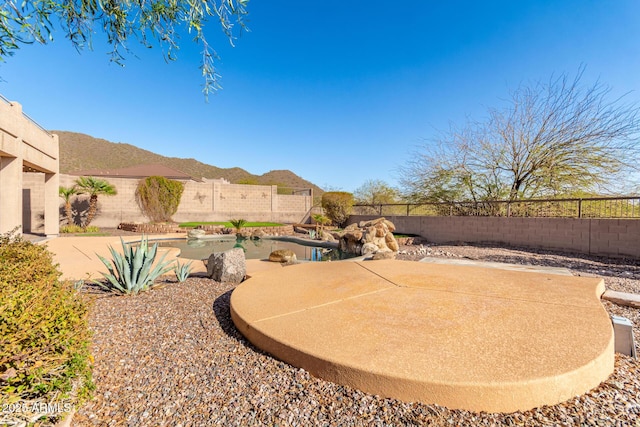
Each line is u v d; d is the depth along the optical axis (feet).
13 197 27.22
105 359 7.41
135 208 56.75
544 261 22.54
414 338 7.15
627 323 7.59
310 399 5.65
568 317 8.45
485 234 34.12
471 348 6.57
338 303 9.98
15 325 4.20
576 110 31.96
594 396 5.59
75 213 51.75
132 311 10.94
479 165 38.96
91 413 5.39
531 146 34.99
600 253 25.27
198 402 5.69
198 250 33.88
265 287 12.25
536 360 5.98
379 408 5.32
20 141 28.02
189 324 9.70
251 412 5.35
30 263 9.62
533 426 4.84
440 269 15.37
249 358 7.32
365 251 28.40
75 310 5.70
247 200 68.28
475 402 5.18
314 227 56.39
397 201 53.36
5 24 6.15
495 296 10.58
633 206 24.72
